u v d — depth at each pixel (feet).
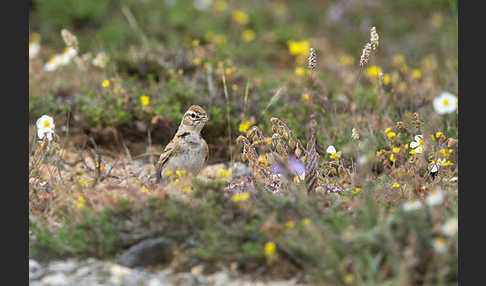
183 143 38.32
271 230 27.63
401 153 36.73
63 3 77.61
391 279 26.13
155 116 46.65
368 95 49.78
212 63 53.67
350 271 26.45
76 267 28.63
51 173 38.78
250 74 55.26
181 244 29.58
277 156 34.09
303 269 27.73
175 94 49.62
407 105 47.75
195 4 83.25
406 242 26.73
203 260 28.53
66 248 29.73
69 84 54.70
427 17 84.12
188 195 31.76
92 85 53.21
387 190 33.63
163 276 27.81
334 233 28.14
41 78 56.39
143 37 62.54
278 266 27.89
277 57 72.23
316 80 48.98
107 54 60.54
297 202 30.30
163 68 55.47
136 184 35.81
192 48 63.00
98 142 47.55
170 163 38.47
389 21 82.53
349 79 58.23
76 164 43.39
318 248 27.07
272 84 53.47
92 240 29.89
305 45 66.18
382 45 75.51
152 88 50.31
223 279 27.53
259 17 82.33
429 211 28.07
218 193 31.30
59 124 48.29
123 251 29.91
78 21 76.95
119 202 31.07
